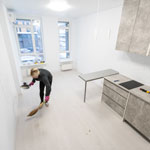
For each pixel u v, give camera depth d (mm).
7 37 2289
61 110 2316
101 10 2830
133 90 1800
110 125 1959
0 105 1178
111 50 2830
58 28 4309
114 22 2582
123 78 2361
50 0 2096
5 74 1719
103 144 1604
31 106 2420
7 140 1220
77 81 3857
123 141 1659
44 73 2037
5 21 2184
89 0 2047
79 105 2506
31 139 1653
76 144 1594
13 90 2277
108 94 2346
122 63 2570
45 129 1838
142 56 2080
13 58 2492
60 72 4773
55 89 3234
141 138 1717
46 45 4195
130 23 1815
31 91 3066
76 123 1983
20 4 2379
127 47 1951
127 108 1892
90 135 1748
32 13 3350
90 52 3762
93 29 3393
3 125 1167
